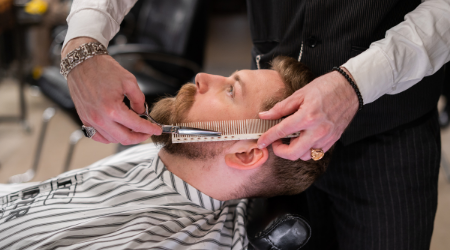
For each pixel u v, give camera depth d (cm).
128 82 90
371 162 118
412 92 109
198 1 221
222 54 501
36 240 92
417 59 92
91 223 95
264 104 96
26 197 107
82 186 110
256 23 131
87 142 290
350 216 126
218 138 92
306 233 95
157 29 246
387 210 117
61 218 97
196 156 100
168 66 245
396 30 94
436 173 119
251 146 95
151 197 104
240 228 103
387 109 110
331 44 110
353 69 87
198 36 226
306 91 84
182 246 93
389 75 89
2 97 350
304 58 115
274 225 95
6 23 262
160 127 90
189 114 100
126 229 95
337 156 125
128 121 86
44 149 275
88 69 90
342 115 85
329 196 135
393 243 117
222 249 99
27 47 333
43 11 301
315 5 108
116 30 108
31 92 366
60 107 207
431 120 120
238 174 99
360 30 105
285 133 82
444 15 93
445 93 234
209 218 103
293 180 103
